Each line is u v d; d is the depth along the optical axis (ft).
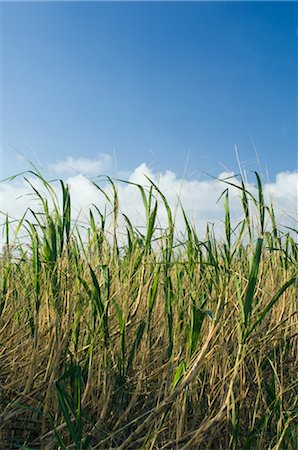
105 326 8.57
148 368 9.52
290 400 9.21
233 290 9.23
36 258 9.00
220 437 8.45
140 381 8.73
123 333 8.86
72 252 9.81
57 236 9.69
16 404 7.74
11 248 10.55
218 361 9.09
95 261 10.73
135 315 9.85
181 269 10.66
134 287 10.28
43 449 7.79
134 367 9.54
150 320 9.75
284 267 10.43
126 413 8.30
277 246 10.77
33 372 8.52
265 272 10.56
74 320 9.27
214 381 8.98
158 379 9.29
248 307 7.93
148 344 9.50
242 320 7.94
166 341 9.75
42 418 8.39
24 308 10.01
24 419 8.29
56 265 9.32
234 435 7.71
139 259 10.20
